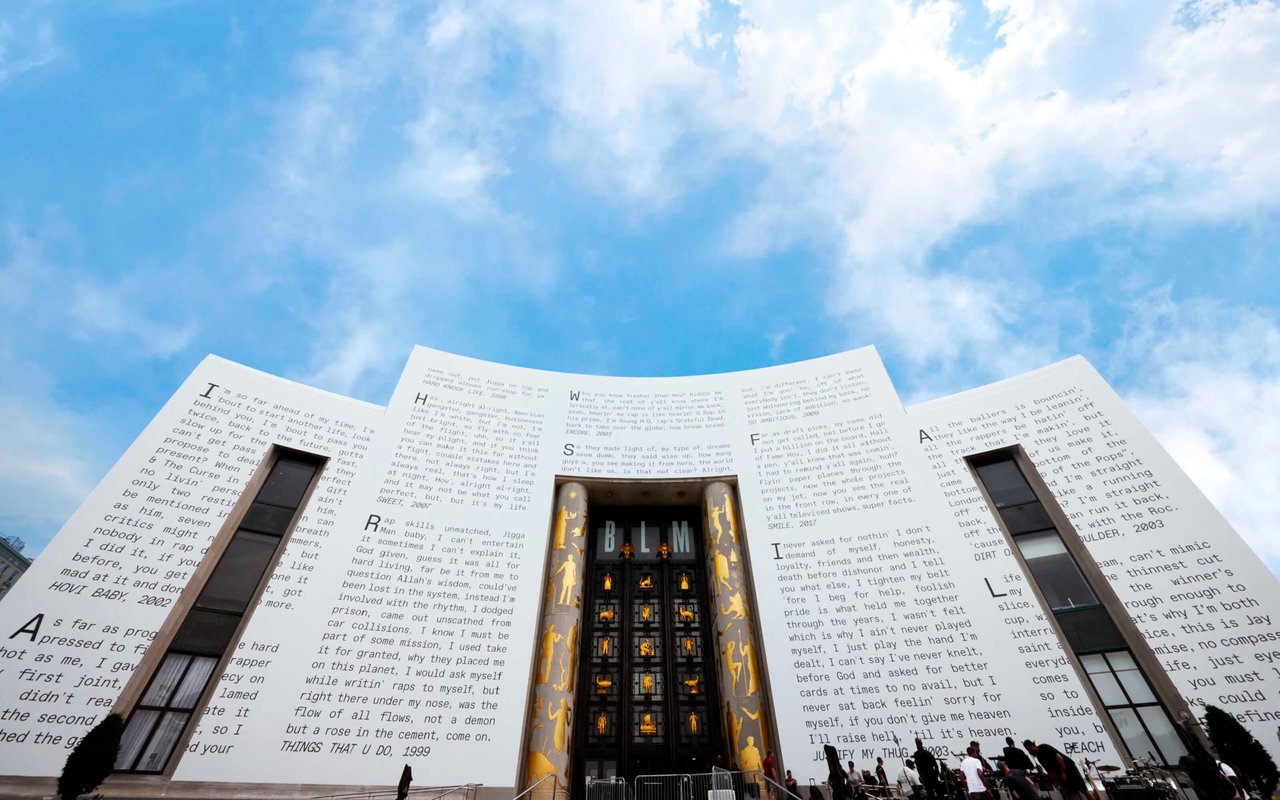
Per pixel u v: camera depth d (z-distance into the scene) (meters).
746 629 20.67
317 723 16.77
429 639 19.05
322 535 20.27
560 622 20.91
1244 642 16.41
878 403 25.09
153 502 18.95
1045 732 16.52
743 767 17.81
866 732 17.48
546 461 24.53
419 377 25.62
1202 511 18.75
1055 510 20.56
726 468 24.64
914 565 20.44
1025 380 23.80
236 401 22.06
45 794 13.87
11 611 15.83
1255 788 12.74
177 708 16.52
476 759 17.17
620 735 20.70
